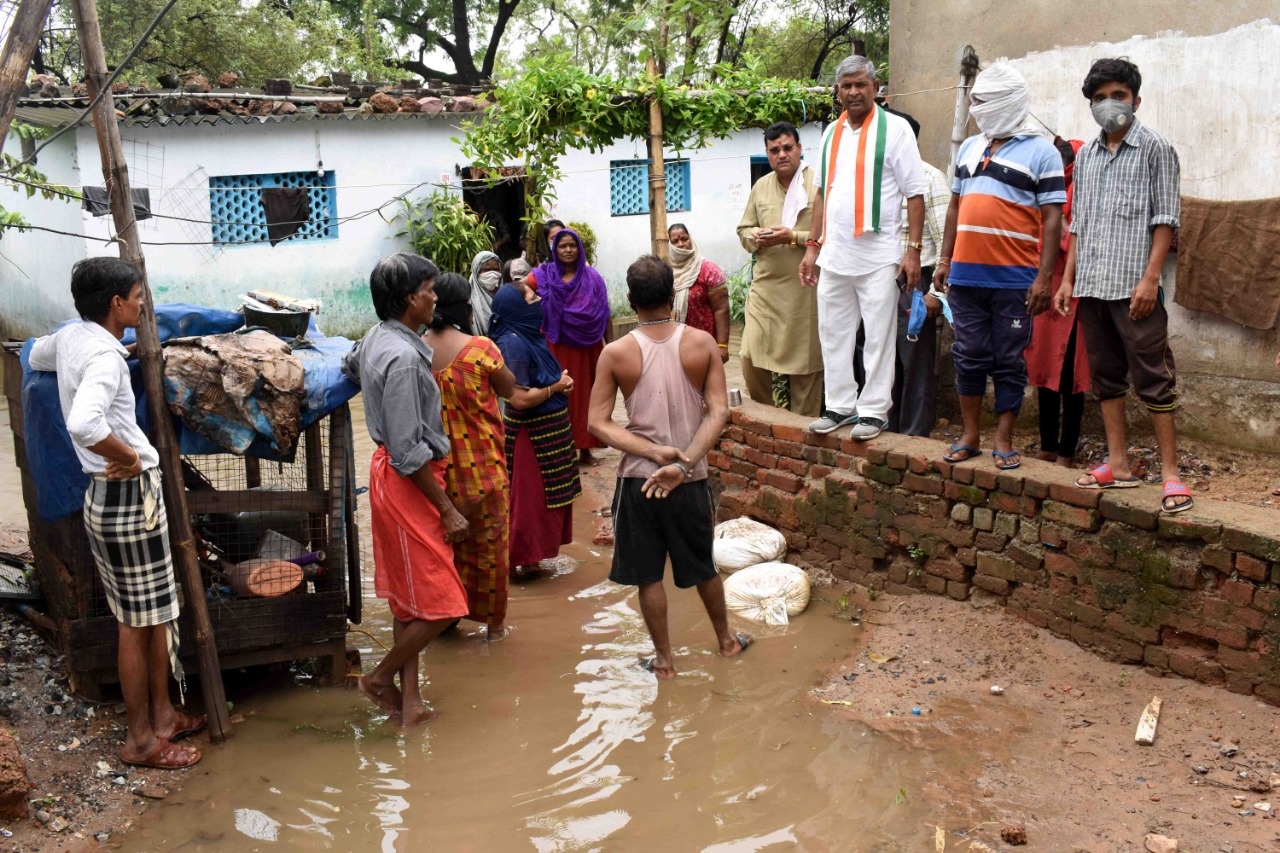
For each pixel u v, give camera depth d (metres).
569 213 15.94
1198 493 5.61
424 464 4.42
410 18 26.61
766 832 3.72
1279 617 4.11
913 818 3.75
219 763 4.31
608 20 20.97
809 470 6.20
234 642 4.68
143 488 4.06
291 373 4.53
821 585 6.00
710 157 17.02
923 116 7.59
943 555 5.48
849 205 5.62
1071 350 5.83
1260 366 5.93
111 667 4.54
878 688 4.75
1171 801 3.73
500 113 8.44
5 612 5.45
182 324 4.80
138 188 12.55
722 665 5.10
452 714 4.71
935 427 7.53
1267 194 5.73
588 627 5.64
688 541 4.95
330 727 4.61
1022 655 4.88
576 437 8.02
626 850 3.65
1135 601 4.60
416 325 4.57
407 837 3.77
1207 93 5.93
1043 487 4.91
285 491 4.75
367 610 6.01
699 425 4.91
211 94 12.56
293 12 21.56
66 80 18.83
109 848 3.73
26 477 5.35
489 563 5.25
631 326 16.22
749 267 15.88
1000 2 6.93
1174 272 6.24
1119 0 6.29
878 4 20.66
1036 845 3.55
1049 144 4.92
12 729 4.39
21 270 13.66
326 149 13.86
